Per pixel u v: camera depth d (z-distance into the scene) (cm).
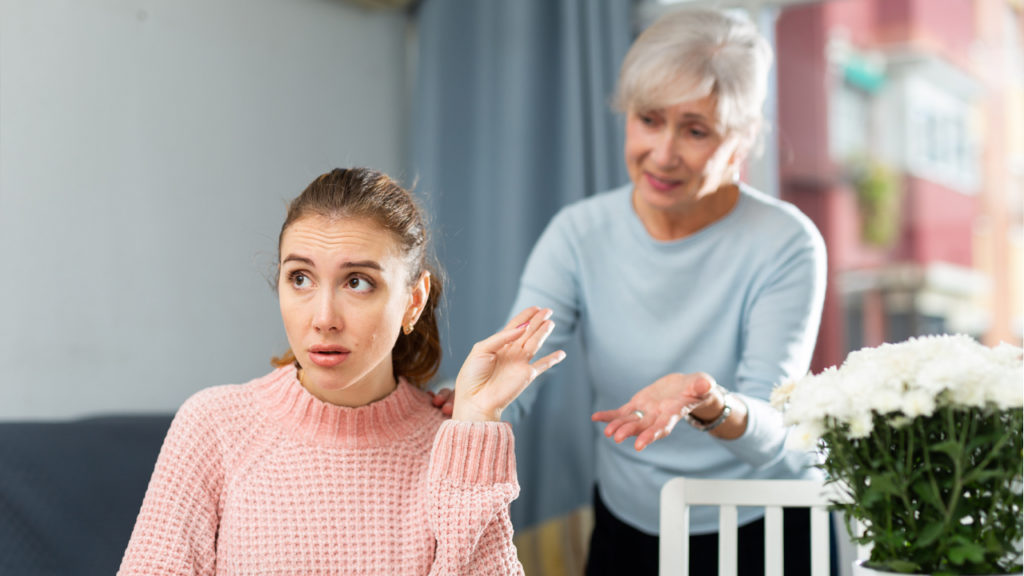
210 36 225
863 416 80
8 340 183
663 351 153
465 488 99
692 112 135
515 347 103
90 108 199
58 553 159
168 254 214
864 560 88
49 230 191
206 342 221
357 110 266
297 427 104
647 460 155
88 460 169
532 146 265
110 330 201
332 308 94
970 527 82
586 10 260
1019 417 79
